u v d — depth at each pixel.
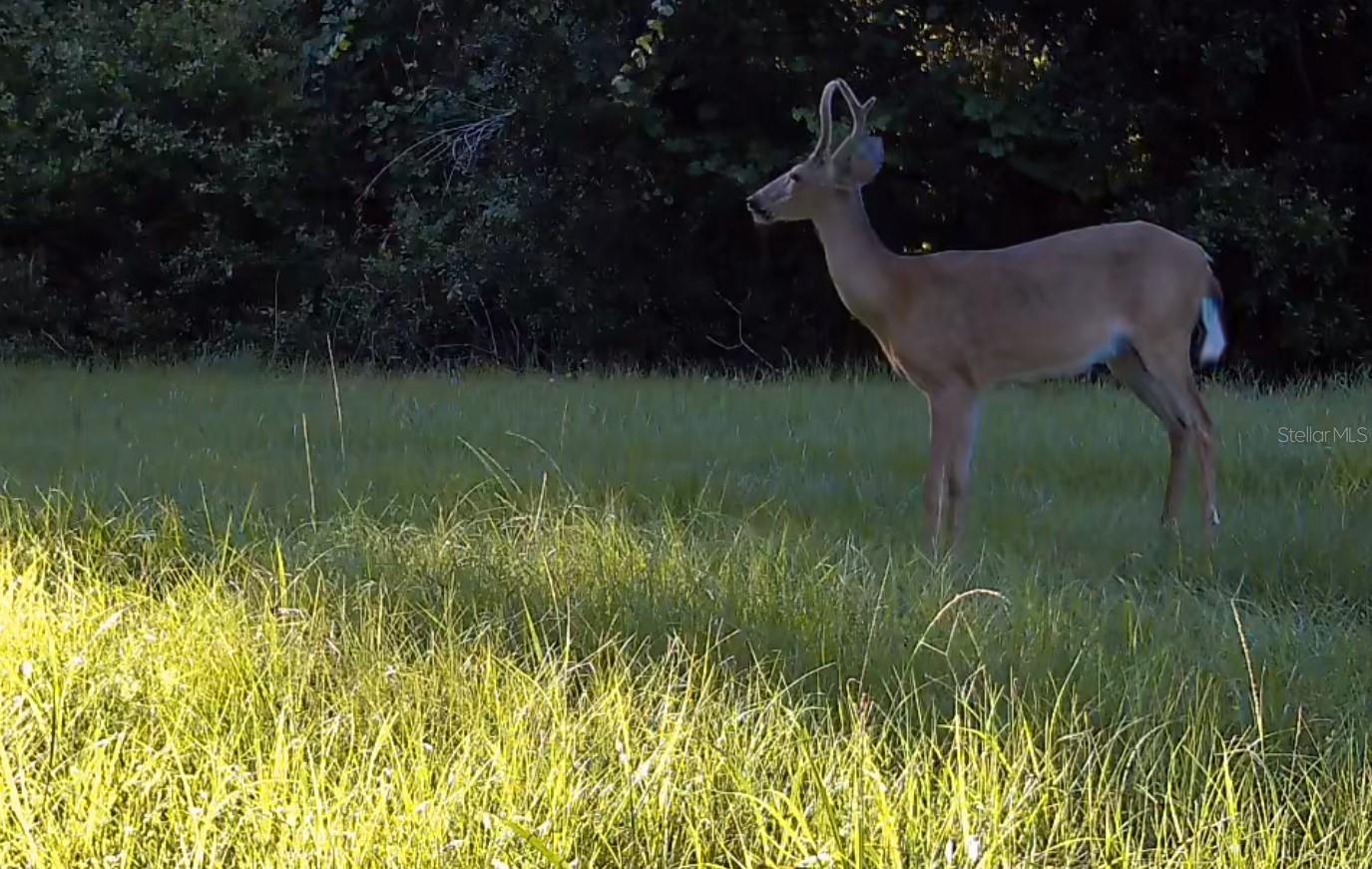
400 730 4.48
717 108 15.66
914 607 5.75
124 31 18.08
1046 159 15.45
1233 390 12.58
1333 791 4.25
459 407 10.89
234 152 17.50
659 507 7.64
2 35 17.48
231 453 8.90
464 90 16.67
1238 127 16.20
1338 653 5.39
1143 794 4.22
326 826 3.67
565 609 5.72
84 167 16.92
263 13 18.42
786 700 4.82
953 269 7.67
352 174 18.42
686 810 3.96
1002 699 4.84
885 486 8.17
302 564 6.23
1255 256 14.66
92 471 8.21
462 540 6.62
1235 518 7.47
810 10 15.26
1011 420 10.22
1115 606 5.93
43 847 3.61
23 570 5.88
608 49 15.24
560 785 3.93
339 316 17.27
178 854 3.72
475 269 16.47
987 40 15.66
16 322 17.25
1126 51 15.41
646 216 16.41
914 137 15.44
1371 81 15.51
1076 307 7.54
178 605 5.49
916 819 3.80
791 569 6.13
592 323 16.62
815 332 16.78
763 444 9.24
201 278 17.56
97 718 4.40
